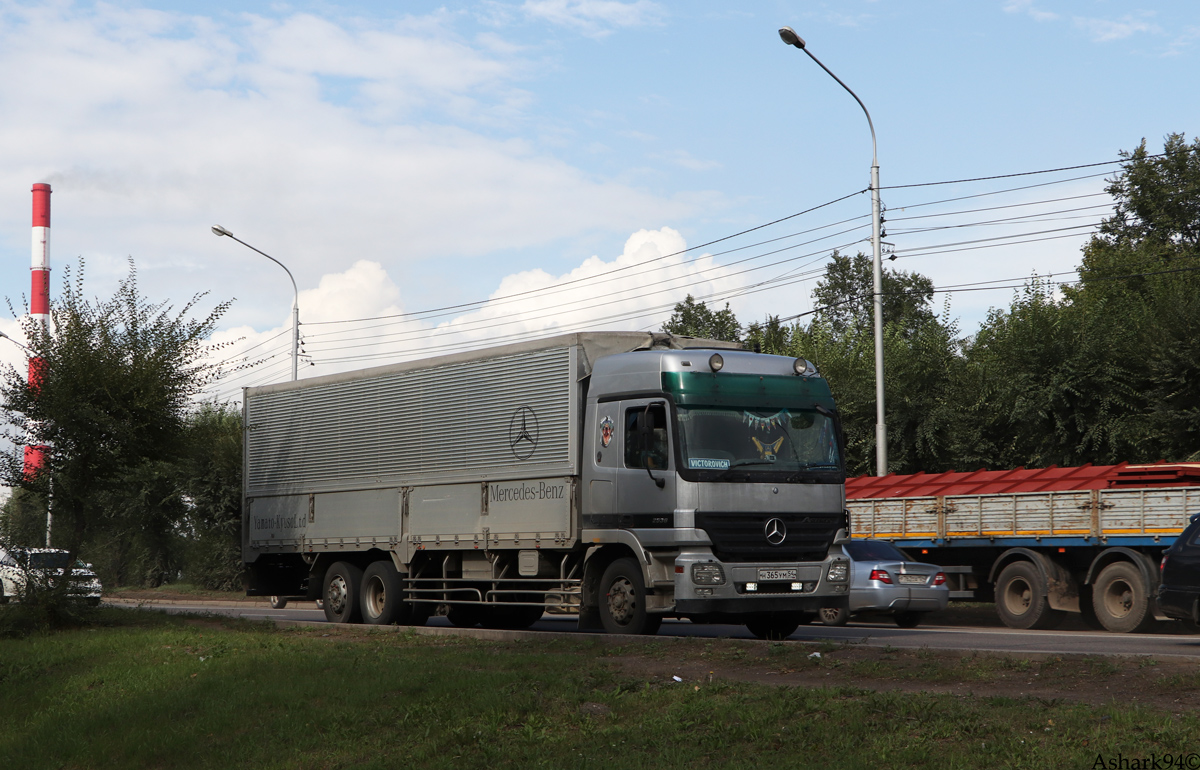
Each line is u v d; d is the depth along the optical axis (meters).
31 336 18.72
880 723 8.28
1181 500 17.41
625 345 16.19
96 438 18.50
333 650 13.98
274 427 21.50
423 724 9.76
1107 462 28.25
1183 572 14.13
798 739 8.14
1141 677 9.37
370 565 19.08
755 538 14.53
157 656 14.20
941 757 7.37
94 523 19.47
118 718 11.22
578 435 15.69
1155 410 26.97
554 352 16.16
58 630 17.75
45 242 68.19
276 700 11.06
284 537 20.95
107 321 19.08
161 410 18.97
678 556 14.27
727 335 53.72
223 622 18.66
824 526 15.12
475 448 17.25
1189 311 27.05
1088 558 18.95
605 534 15.11
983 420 31.41
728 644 12.50
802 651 11.80
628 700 9.88
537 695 10.23
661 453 14.52
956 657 10.81
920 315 62.81
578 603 15.71
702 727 8.79
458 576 17.95
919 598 19.17
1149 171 44.66
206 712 11.03
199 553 39.25
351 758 9.29
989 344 31.56
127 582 40.97
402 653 13.52
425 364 18.33
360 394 19.59
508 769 8.45
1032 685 9.52
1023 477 21.27
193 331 19.52
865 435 33.12
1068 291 42.16
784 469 14.91
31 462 18.69
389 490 18.77
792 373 15.52
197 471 37.75
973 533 20.45
